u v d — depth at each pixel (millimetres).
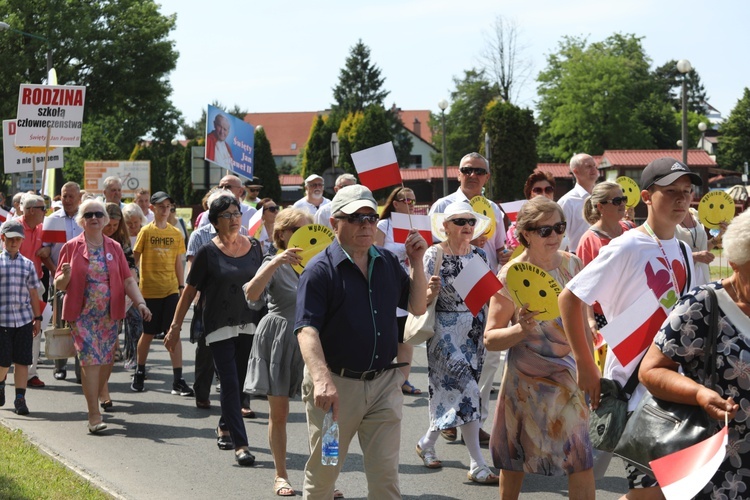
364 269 5219
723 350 4082
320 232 6488
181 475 7430
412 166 120688
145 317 9117
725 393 4090
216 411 9906
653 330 4926
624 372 5375
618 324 4906
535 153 48844
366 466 5230
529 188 10578
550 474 5379
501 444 5516
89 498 6336
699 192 62125
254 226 11492
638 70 103000
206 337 7875
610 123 92375
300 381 6840
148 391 10953
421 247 5469
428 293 6828
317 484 5289
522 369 5438
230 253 7898
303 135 143375
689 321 4137
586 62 92125
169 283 11078
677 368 4262
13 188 44406
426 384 11016
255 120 145250
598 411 5074
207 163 27688
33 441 8422
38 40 51812
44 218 12117
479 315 7484
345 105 116375
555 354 5406
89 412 8906
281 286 6812
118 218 11148
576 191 10086
